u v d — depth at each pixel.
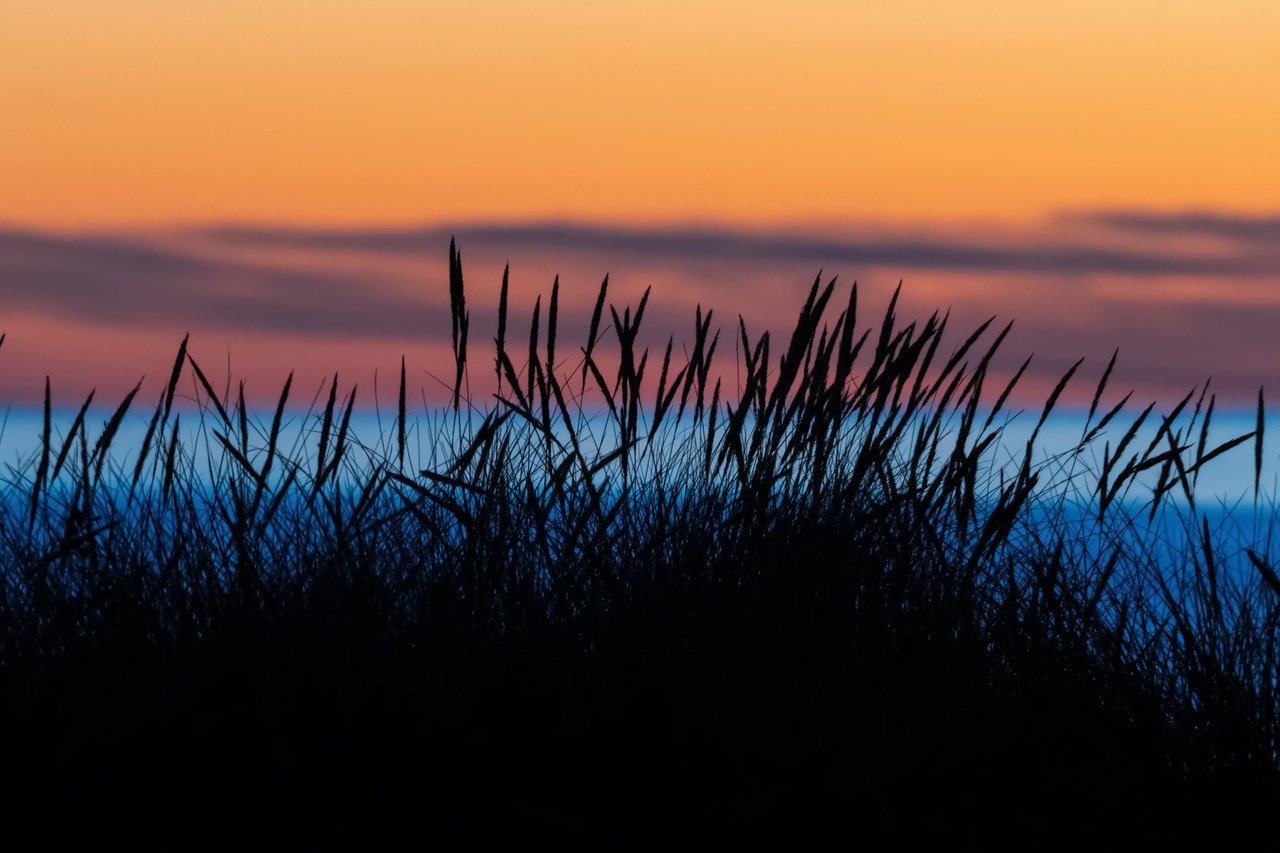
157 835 6.42
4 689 6.87
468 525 7.98
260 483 7.89
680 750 6.99
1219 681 8.05
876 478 9.02
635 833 6.66
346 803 6.55
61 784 6.40
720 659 7.53
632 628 7.64
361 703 6.96
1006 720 7.56
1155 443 8.44
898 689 7.63
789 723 7.22
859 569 8.27
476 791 6.63
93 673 7.03
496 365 8.43
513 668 7.33
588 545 8.21
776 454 8.75
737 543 8.41
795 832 6.82
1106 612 8.73
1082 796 7.41
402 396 8.33
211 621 7.46
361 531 8.00
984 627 8.49
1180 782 7.67
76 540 7.48
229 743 6.65
